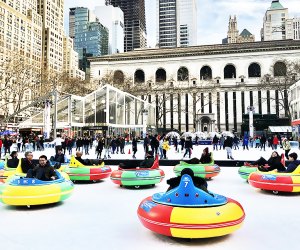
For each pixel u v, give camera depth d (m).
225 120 80.56
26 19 107.44
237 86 79.94
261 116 56.25
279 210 7.80
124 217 7.22
